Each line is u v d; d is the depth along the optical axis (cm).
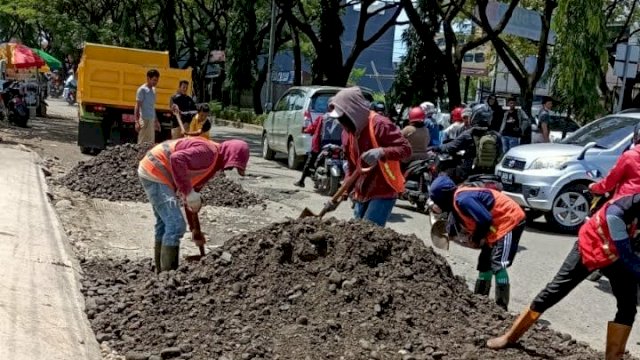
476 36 3164
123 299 546
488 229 596
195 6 4256
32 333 442
